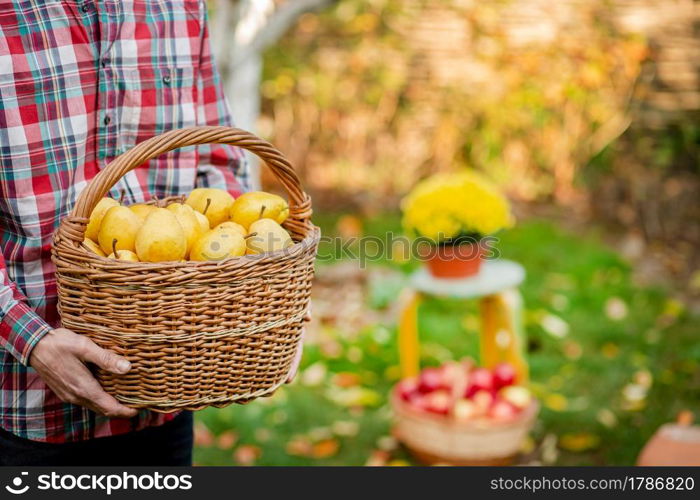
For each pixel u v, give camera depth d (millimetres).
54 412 1902
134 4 1924
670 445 2799
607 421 3730
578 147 7164
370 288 5395
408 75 7285
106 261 1578
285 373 1855
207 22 2129
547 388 4074
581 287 5371
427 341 4660
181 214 1759
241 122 5027
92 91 1879
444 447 3363
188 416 2176
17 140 1778
